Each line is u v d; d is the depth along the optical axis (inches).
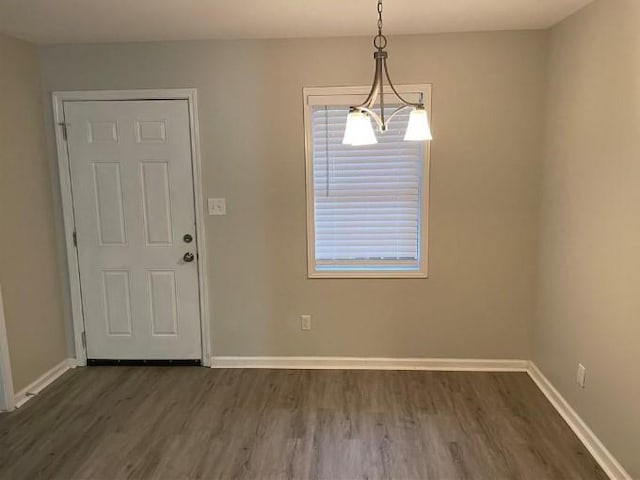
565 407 114.2
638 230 83.4
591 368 101.0
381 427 111.3
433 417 115.2
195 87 131.7
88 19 108.0
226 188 136.2
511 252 134.0
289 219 136.7
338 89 129.4
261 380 135.6
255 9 102.3
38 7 98.9
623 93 87.4
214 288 141.2
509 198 131.6
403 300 138.8
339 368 142.3
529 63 125.2
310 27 117.6
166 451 103.4
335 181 136.5
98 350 144.9
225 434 109.4
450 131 129.7
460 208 133.0
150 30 118.3
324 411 118.6
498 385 130.9
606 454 95.2
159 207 137.9
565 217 113.3
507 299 136.3
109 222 139.3
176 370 142.3
